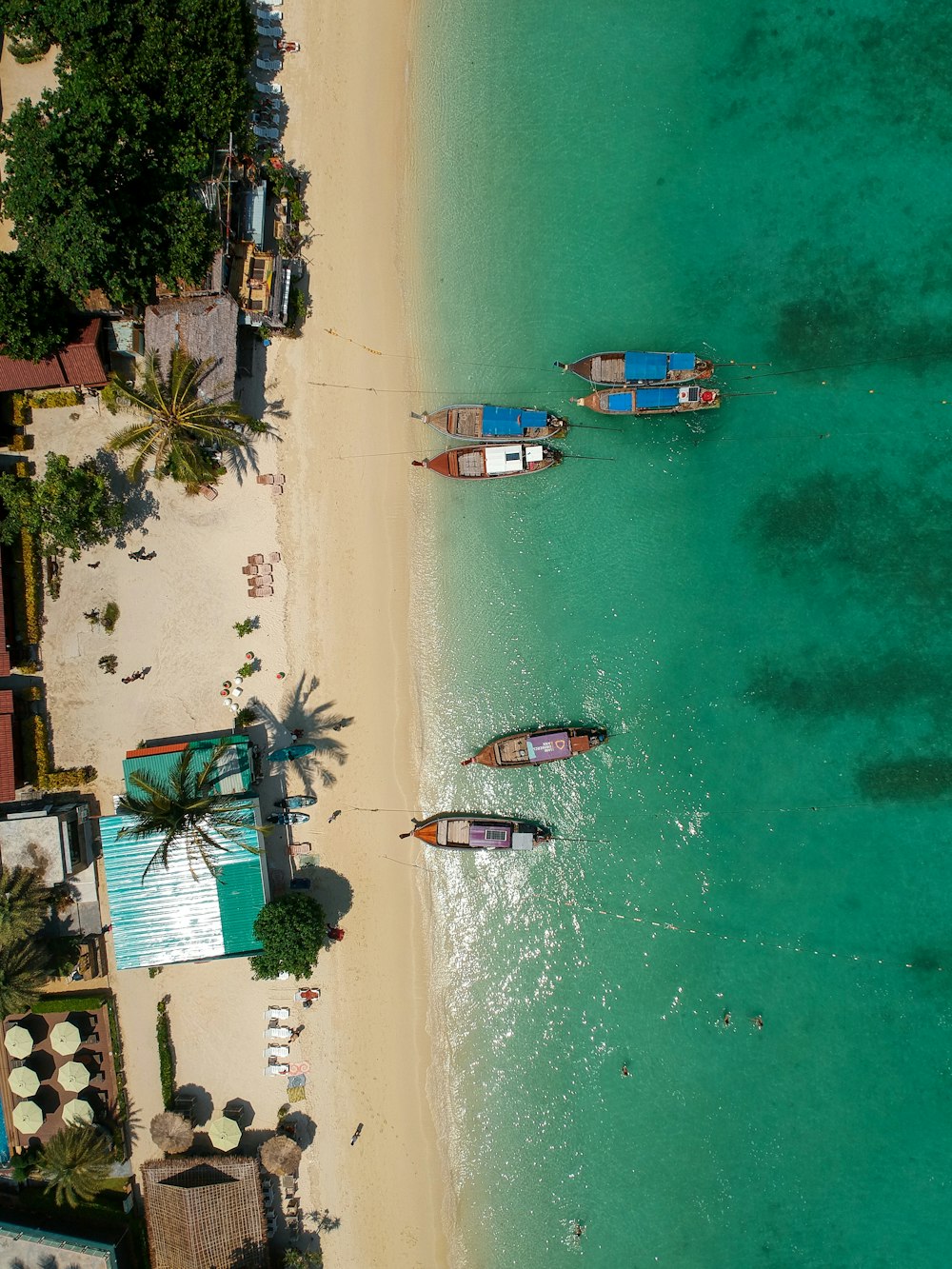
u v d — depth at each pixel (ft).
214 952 116.47
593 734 123.44
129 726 127.03
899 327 122.52
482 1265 124.16
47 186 104.06
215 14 116.06
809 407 123.34
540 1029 125.29
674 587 125.18
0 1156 121.70
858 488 122.72
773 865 123.44
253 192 121.39
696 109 125.29
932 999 120.67
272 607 127.54
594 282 125.90
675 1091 123.24
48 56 126.00
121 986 125.49
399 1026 125.49
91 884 125.29
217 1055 125.18
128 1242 120.98
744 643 124.26
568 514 125.80
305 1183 124.47
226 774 118.73
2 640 122.42
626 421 124.36
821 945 122.31
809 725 123.34
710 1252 121.39
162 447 117.60
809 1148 121.19
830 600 123.24
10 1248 119.65
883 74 123.34
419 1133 125.08
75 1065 120.16
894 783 122.01
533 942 125.80
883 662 122.42
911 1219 119.14
